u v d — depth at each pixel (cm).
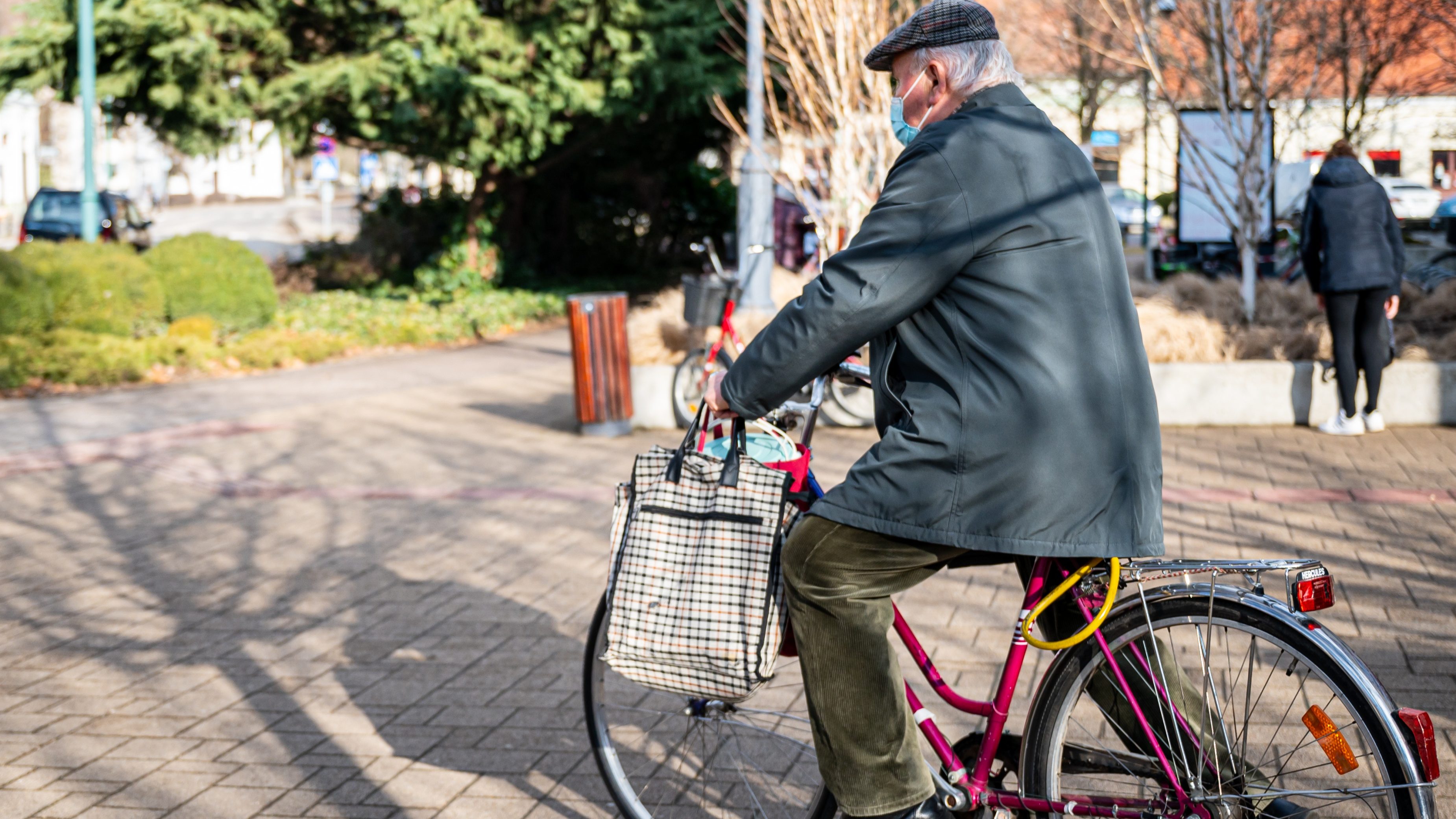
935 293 241
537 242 2381
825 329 243
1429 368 854
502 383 1299
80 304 1430
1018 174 240
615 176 2427
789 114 1226
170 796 370
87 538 696
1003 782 283
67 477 862
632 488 288
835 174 1084
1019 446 237
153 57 1750
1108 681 267
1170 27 1144
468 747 401
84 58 1712
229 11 1689
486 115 1769
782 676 402
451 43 1728
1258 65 1008
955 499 241
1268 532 605
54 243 1527
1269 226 1220
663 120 2041
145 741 412
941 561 258
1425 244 1892
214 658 495
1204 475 734
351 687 459
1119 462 240
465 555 637
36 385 1289
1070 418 237
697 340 990
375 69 1700
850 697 261
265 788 375
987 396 238
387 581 595
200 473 864
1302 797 247
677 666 276
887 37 267
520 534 676
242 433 1020
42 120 4844
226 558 645
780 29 1110
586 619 529
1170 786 262
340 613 548
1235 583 527
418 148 1905
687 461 281
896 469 246
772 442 294
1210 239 1464
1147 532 242
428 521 712
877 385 255
